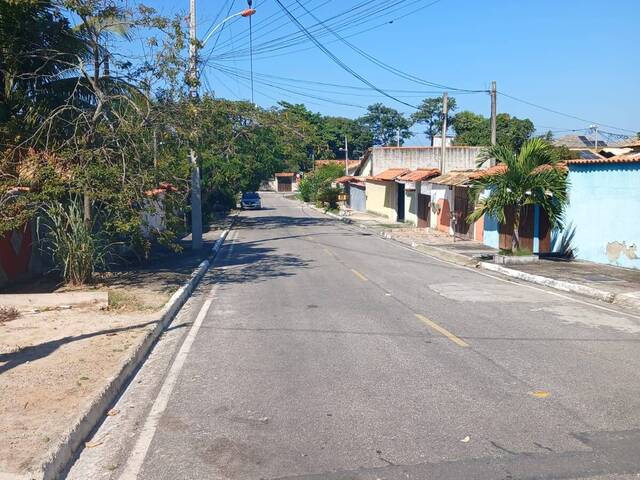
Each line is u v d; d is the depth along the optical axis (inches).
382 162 1891.0
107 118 543.2
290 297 502.0
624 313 427.5
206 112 642.8
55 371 280.2
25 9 535.8
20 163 513.0
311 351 324.5
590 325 386.0
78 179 503.5
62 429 209.6
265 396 253.0
